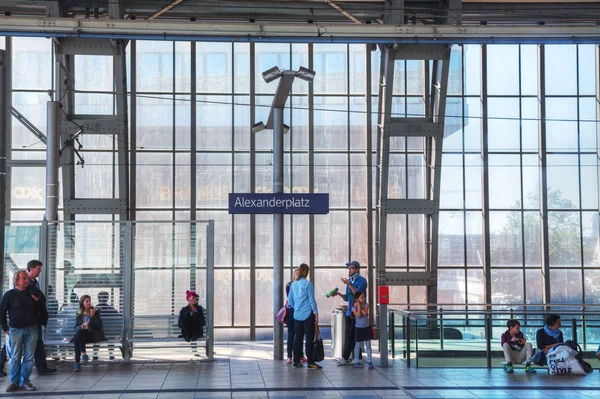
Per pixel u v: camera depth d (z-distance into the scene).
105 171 19.83
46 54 19.75
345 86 20.50
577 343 12.97
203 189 20.23
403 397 9.79
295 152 20.39
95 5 18.38
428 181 20.09
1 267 12.14
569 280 20.69
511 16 19.48
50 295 13.38
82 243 13.54
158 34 16.16
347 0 18.78
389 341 15.17
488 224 20.55
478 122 20.66
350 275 13.19
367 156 20.48
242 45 20.36
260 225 20.34
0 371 11.69
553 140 20.75
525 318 13.42
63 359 13.48
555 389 10.47
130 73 19.91
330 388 10.54
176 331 13.75
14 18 15.66
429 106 19.86
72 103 18.70
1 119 12.21
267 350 16.80
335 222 20.50
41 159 19.62
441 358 12.69
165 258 13.79
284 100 14.17
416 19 19.12
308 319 12.74
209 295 13.82
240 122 20.38
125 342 13.45
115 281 13.60
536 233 20.73
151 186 20.05
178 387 10.70
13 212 19.52
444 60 18.47
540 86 20.62
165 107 20.12
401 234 20.64
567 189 20.75
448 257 20.62
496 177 20.69
